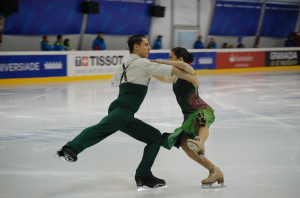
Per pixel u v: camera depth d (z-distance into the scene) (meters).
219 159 6.49
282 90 17.28
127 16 26.19
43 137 8.34
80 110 12.01
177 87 5.04
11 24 21.84
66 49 22.50
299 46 32.97
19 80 20.11
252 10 31.78
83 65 22.30
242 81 21.55
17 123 9.95
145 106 12.84
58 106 12.84
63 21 23.70
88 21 24.77
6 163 6.33
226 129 9.06
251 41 33.06
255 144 7.56
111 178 5.50
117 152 7.03
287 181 5.26
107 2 25.03
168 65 4.63
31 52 20.33
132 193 4.85
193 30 29.45
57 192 4.90
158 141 4.98
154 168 5.99
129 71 4.80
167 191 4.91
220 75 25.61
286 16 33.88
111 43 26.41
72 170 5.92
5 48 22.16
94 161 6.43
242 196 4.67
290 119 10.30
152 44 28.12
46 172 5.81
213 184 5.21
